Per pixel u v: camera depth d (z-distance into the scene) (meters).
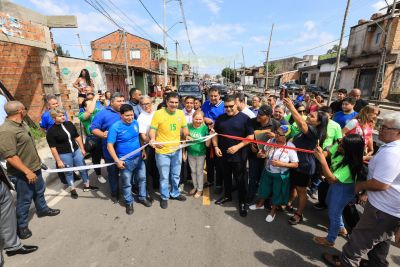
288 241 2.99
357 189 2.30
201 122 3.90
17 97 7.23
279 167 3.32
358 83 23.47
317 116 3.34
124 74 20.02
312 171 3.17
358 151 2.49
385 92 19.66
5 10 5.54
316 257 2.72
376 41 22.23
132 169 3.54
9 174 2.90
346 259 2.36
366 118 3.84
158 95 23.50
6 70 6.95
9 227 2.61
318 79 34.22
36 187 3.23
